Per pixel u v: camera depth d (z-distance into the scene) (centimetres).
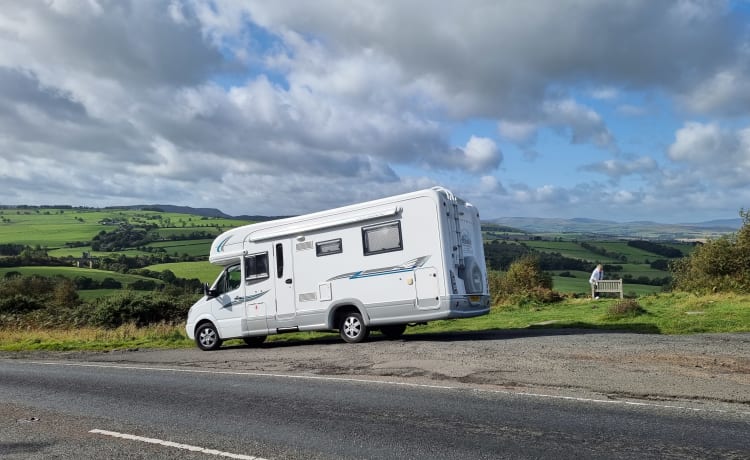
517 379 850
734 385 762
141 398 884
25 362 1450
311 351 1296
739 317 1347
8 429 724
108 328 2556
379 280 1338
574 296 2333
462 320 1817
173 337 1944
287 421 695
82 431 699
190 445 619
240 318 1502
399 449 570
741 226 2125
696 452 523
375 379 920
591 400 717
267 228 1490
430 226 1288
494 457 533
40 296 3666
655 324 1355
